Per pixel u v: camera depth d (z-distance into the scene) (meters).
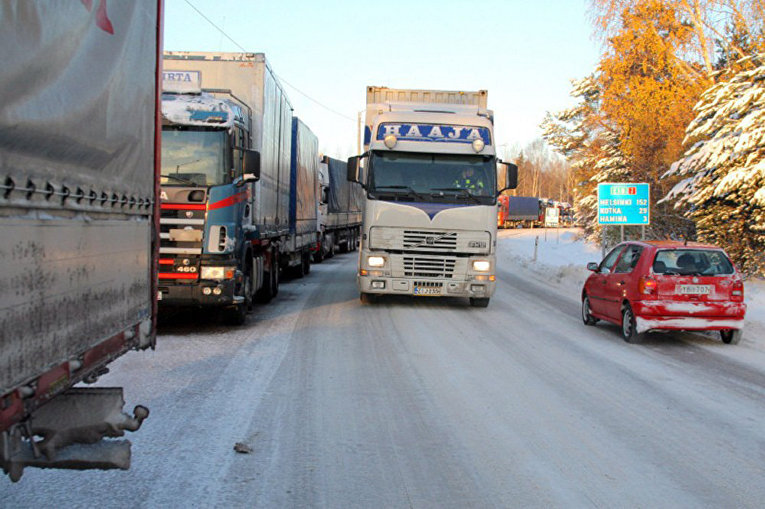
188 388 6.96
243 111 11.31
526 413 6.35
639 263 10.38
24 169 2.81
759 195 16.12
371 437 5.55
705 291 10.00
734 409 6.64
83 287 3.41
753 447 5.48
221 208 9.80
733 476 4.83
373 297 14.22
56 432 3.44
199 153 9.81
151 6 4.51
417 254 13.11
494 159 13.31
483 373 8.00
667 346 10.18
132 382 7.18
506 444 5.45
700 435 5.78
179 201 9.70
